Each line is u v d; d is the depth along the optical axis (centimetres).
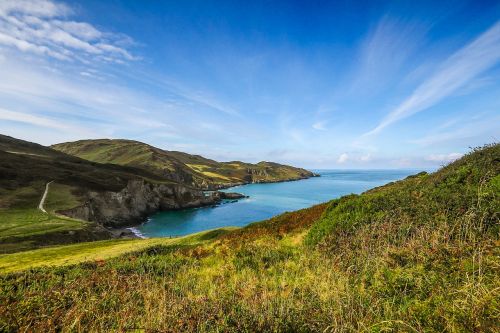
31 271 1250
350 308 618
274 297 732
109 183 12362
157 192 13875
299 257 1177
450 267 678
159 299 781
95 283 967
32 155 15475
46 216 7794
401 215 1164
